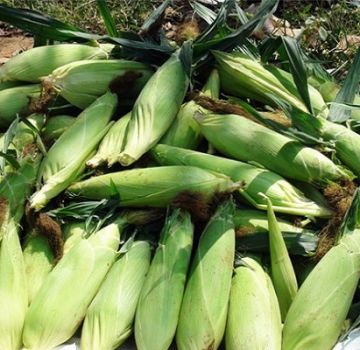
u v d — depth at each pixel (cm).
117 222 88
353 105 96
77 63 103
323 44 169
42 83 101
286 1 202
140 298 81
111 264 84
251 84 103
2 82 110
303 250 86
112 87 102
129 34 111
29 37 197
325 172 88
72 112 105
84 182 90
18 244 85
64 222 90
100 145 95
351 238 83
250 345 75
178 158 91
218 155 94
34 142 98
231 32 114
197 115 93
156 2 199
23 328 79
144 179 87
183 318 77
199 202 85
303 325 77
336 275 80
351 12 184
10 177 91
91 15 194
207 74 107
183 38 120
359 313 83
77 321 80
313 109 104
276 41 107
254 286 80
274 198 87
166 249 83
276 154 89
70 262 83
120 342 79
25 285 83
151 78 98
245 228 87
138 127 93
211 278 79
